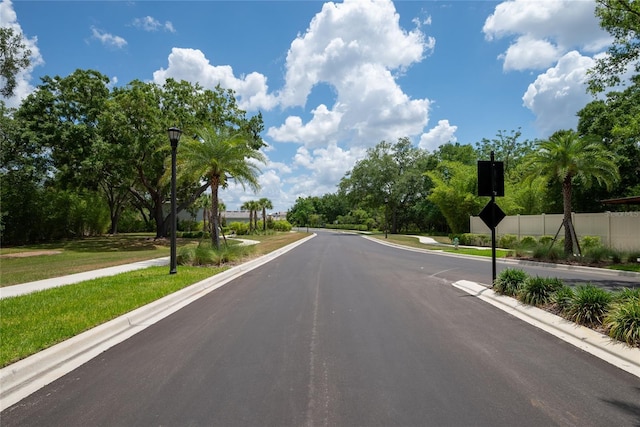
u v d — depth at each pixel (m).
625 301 6.38
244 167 18.88
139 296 8.77
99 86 31.77
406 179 53.56
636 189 25.34
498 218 9.99
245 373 4.62
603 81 15.61
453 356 5.16
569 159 16.59
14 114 30.45
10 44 19.69
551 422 3.46
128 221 57.84
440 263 17.14
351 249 26.75
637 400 3.89
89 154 29.69
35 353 5.14
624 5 13.63
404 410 3.68
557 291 7.64
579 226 20.61
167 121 30.62
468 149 55.22
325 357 5.14
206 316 7.48
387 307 8.10
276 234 55.53
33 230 33.59
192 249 16.44
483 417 3.55
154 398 3.99
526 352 5.31
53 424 3.51
